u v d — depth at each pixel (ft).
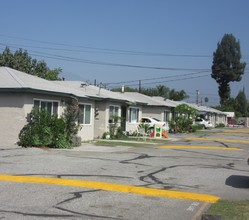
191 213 29.63
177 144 96.58
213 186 41.04
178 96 335.47
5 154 58.54
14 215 26.94
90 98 93.81
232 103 403.34
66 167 48.32
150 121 138.72
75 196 33.35
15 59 156.66
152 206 31.37
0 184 36.91
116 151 71.97
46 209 28.89
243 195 36.99
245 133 173.37
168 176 45.91
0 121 71.36
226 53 313.12
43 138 69.97
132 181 41.39
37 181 38.88
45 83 82.43
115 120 109.40
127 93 164.25
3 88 69.31
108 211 29.27
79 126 82.38
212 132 176.04
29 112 71.36
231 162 63.41
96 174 44.47
